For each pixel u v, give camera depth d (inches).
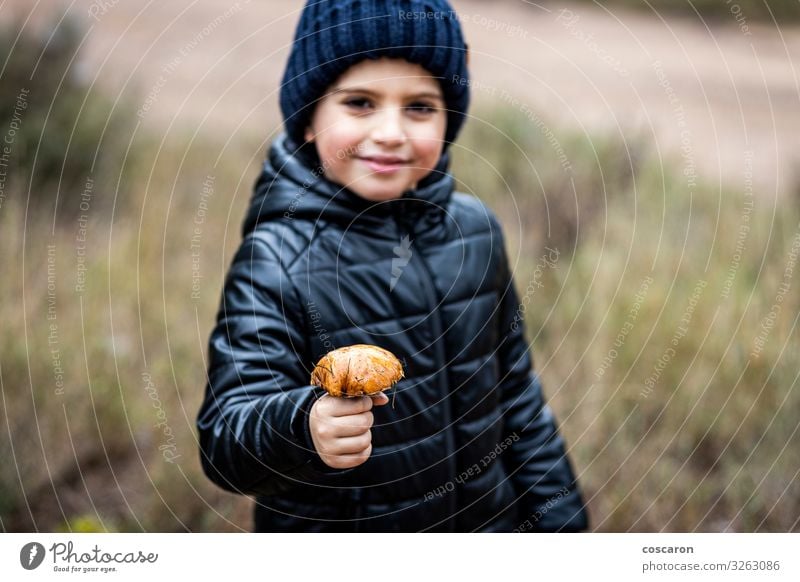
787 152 159.8
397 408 51.3
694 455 90.0
